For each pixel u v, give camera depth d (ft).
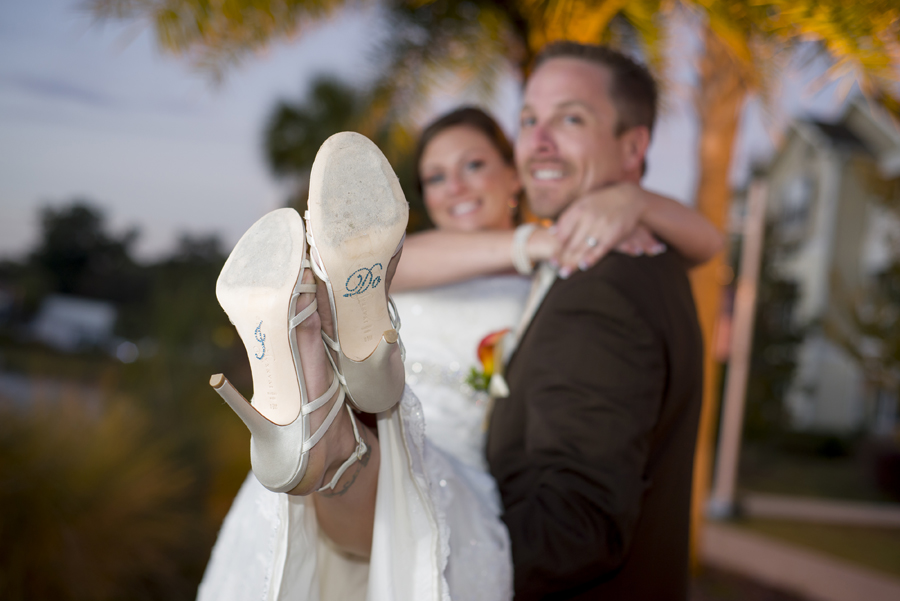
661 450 4.25
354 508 3.36
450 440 4.77
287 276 2.78
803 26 9.46
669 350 4.01
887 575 19.77
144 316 23.44
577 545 3.55
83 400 15.21
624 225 4.32
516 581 3.64
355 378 2.93
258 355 2.87
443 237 5.14
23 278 107.24
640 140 5.24
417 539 3.27
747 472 42.78
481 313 5.26
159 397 18.69
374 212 2.82
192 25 12.67
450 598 3.22
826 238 56.24
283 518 3.36
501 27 14.11
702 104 13.16
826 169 57.06
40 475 12.52
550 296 4.33
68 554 12.30
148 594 12.87
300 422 2.85
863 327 38.45
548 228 4.70
